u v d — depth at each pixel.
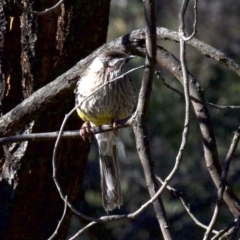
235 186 15.83
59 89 9.85
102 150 10.82
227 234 8.19
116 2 19.39
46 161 10.55
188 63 16.75
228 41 18.72
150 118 15.86
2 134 9.92
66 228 11.01
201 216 15.34
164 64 9.27
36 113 9.84
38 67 10.42
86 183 15.77
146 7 7.36
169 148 16.23
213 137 8.61
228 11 20.03
